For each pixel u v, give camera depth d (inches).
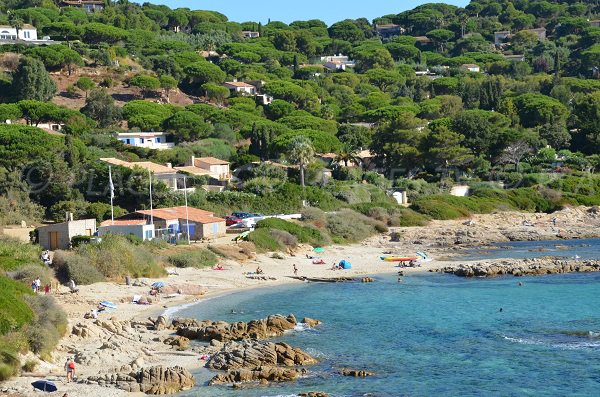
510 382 2159.2
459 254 4862.2
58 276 3531.0
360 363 2343.8
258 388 2095.2
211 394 2043.6
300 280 3941.9
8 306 2324.1
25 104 7736.2
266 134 7662.4
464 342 2586.1
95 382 2081.7
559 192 7096.5
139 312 3068.4
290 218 5506.9
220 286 3715.6
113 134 7765.8
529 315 2982.3
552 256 4601.4
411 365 2320.4
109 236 3966.5
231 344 2490.2
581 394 2052.2
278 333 2714.1
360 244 5315.0
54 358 2290.8
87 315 2854.3
